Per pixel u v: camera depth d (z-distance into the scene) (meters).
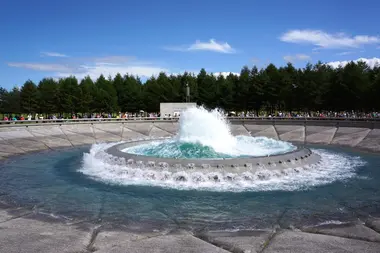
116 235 11.47
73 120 46.44
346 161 26.70
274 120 48.97
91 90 91.88
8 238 10.85
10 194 17.48
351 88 72.31
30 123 41.34
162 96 90.50
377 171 22.69
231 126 50.47
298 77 82.56
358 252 9.56
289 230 12.00
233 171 19.72
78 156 30.45
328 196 16.75
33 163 26.91
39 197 16.84
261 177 19.73
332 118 45.41
